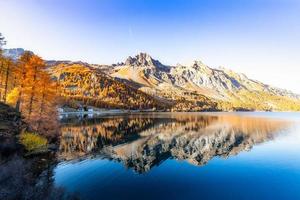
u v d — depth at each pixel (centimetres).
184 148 3906
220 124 8906
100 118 11125
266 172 2534
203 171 2542
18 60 3381
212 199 1797
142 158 3111
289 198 1828
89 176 2247
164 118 12338
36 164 2408
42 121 3697
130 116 13862
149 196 1816
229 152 3622
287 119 12812
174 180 2214
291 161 3028
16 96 3466
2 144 2284
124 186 2023
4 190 1485
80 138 4525
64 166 2523
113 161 2873
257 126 8238
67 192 1789
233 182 2184
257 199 1811
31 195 1547
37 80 3497
